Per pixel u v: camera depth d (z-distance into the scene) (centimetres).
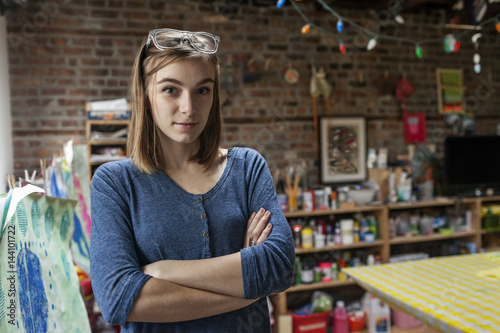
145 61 90
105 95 324
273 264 90
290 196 341
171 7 337
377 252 367
